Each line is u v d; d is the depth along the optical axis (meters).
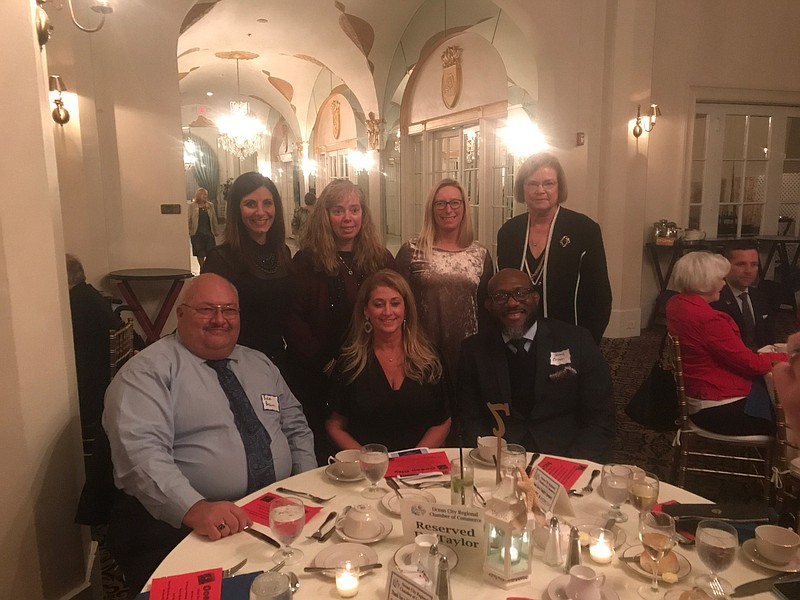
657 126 5.93
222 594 1.17
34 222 1.79
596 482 1.69
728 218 6.49
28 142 1.75
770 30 6.15
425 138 7.82
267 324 2.55
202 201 10.34
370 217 2.70
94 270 4.69
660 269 6.08
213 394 1.86
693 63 5.96
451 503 1.49
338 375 2.24
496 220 6.53
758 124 6.39
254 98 14.96
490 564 1.24
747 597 1.19
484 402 2.25
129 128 4.64
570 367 2.20
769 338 3.09
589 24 5.36
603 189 5.64
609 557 1.32
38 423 1.81
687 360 2.73
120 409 1.75
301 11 7.55
